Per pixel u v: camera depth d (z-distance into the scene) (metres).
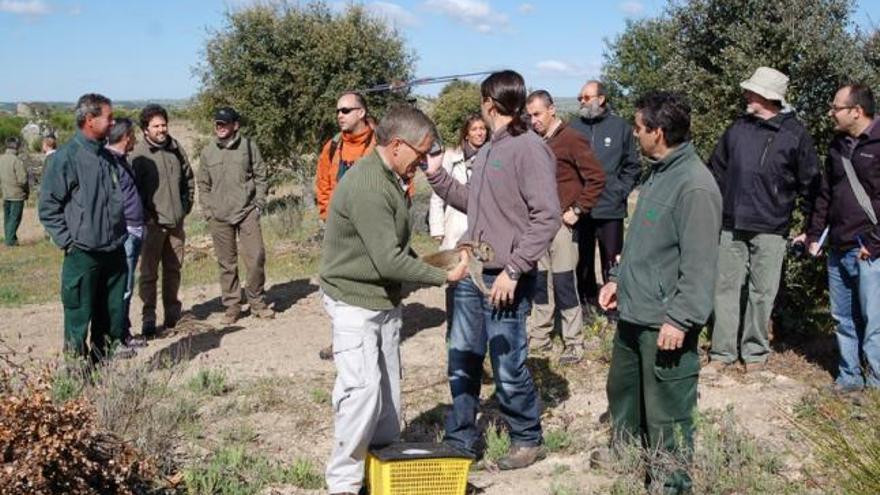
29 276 13.48
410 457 4.34
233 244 8.77
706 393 6.18
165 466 4.85
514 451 5.14
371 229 4.21
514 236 4.84
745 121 6.43
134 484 4.47
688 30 7.82
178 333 8.48
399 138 4.23
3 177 17.59
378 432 4.64
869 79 7.06
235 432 5.70
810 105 7.23
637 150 7.77
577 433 5.68
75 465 4.07
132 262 7.80
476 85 19.62
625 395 4.64
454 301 5.09
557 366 6.95
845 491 4.05
